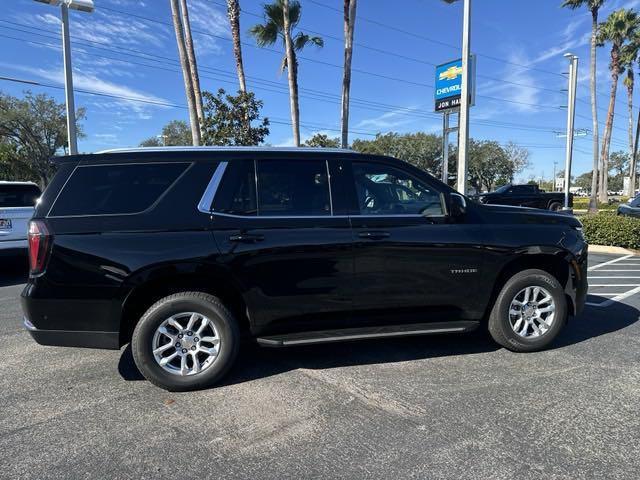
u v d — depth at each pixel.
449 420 3.24
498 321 4.42
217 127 14.41
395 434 3.08
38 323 3.59
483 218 4.38
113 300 3.59
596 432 3.07
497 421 3.22
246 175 3.94
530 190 25.17
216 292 3.92
